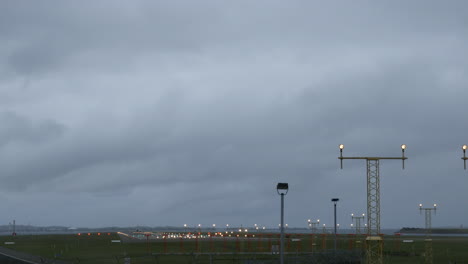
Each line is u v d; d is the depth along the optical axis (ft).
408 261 317.01
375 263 240.12
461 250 435.53
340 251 301.84
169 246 457.68
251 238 631.56
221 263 285.84
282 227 114.52
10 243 520.01
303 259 281.33
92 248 431.84
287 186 114.01
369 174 225.35
